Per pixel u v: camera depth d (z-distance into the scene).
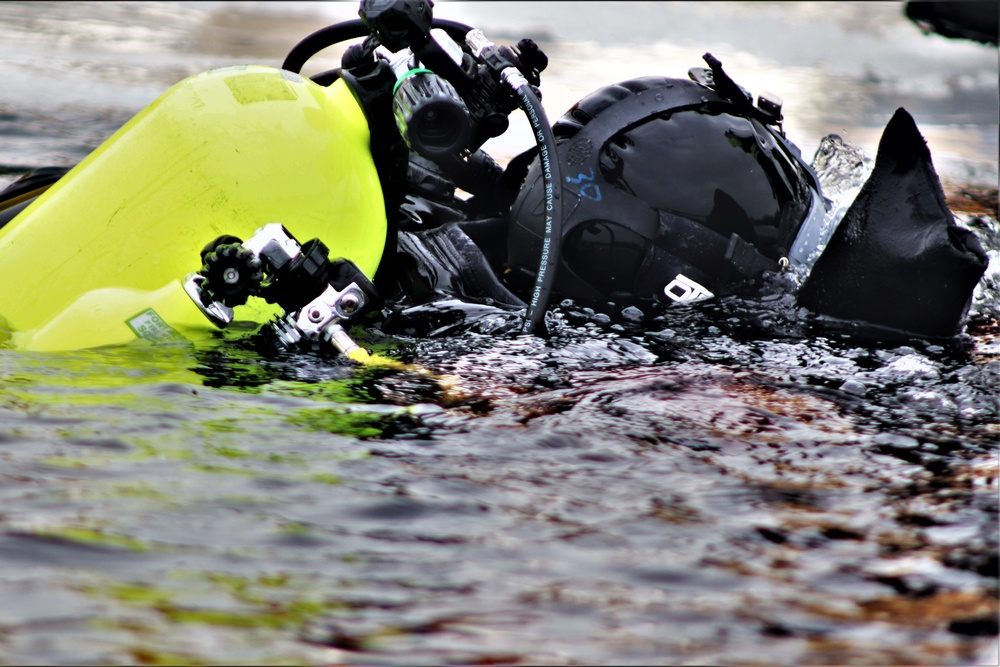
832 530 4.49
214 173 7.03
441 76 7.77
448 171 8.28
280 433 5.49
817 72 27.30
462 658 3.43
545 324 7.73
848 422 5.95
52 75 20.77
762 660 3.46
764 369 6.96
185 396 5.99
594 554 4.23
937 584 3.99
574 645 3.53
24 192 8.66
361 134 7.56
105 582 3.80
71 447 5.10
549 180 7.36
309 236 7.11
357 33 9.64
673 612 3.76
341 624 3.62
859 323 7.75
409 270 8.20
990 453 5.46
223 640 3.47
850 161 11.38
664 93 8.47
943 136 19.44
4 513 4.30
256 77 7.39
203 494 4.64
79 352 6.72
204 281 6.62
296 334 6.86
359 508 4.60
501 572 4.05
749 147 8.35
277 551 4.14
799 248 8.42
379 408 6.00
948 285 7.43
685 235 8.09
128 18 30.89
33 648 3.36
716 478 5.08
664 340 7.57
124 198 7.10
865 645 3.54
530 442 5.52
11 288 7.02
